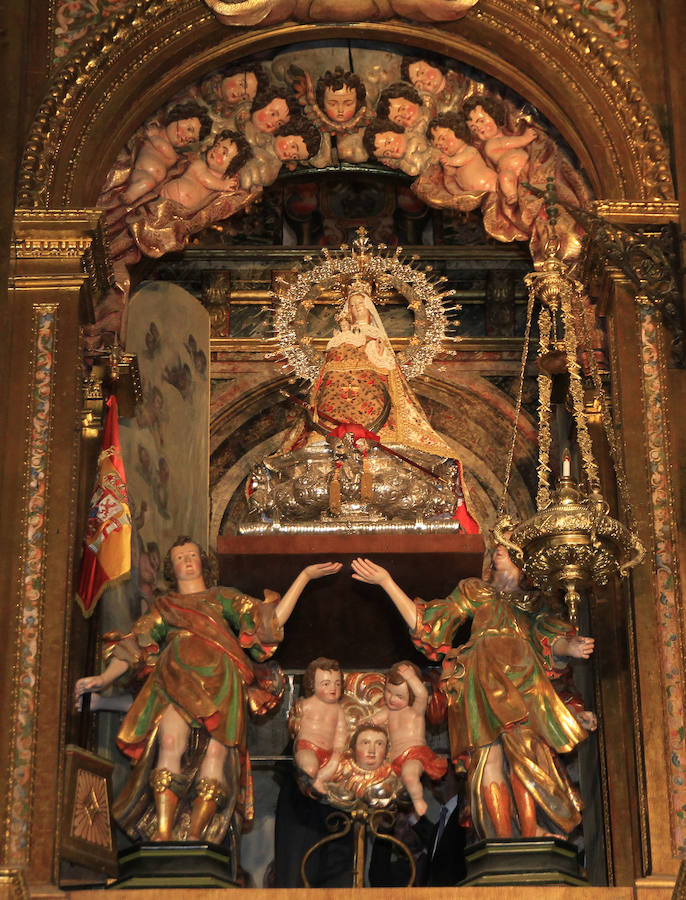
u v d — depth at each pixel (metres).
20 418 9.39
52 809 8.34
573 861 8.40
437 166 10.84
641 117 10.39
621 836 9.08
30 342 9.61
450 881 9.47
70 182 10.12
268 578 9.36
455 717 8.91
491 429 12.39
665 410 9.59
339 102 10.89
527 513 12.06
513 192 10.66
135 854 8.30
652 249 9.93
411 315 12.70
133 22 10.59
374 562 9.23
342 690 9.52
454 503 9.57
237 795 8.78
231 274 12.91
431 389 12.54
